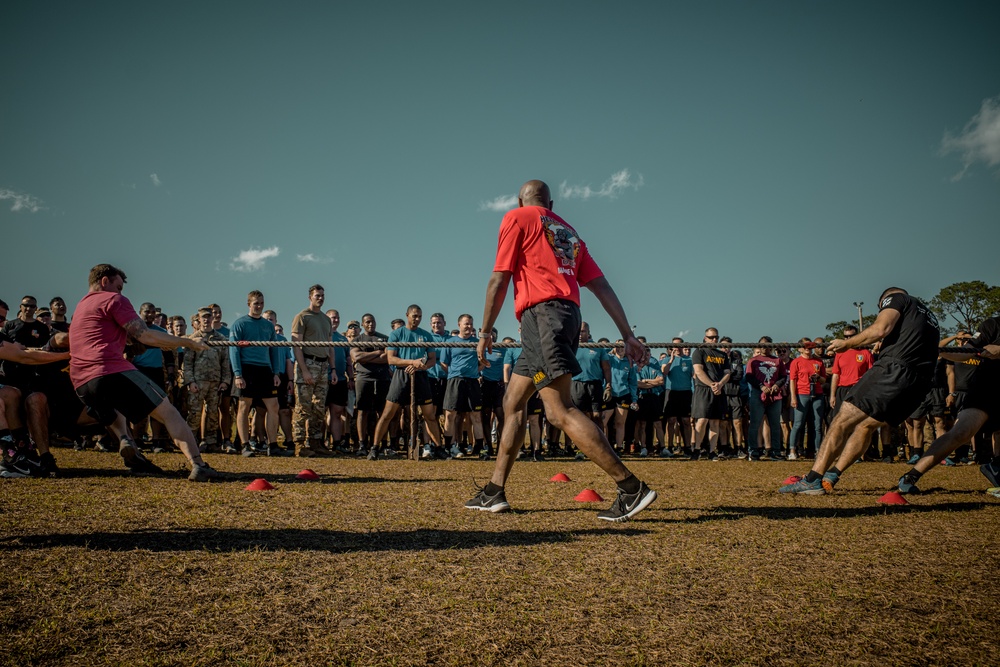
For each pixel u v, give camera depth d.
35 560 2.81
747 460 11.01
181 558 2.89
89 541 3.15
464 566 2.88
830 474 5.56
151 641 2.00
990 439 10.30
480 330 4.23
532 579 2.70
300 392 9.97
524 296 4.12
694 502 4.94
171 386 11.02
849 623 2.25
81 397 5.66
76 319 5.64
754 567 2.94
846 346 5.64
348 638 2.06
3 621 2.11
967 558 3.14
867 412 5.39
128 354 6.00
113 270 5.77
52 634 2.03
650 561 3.02
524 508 4.51
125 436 6.00
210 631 2.09
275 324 11.88
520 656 1.96
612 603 2.43
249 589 2.50
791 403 11.41
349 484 5.69
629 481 4.04
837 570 2.90
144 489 5.00
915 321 5.36
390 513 4.14
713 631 2.17
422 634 2.10
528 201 4.43
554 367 3.95
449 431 11.09
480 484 5.89
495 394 11.73
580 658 1.95
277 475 6.28
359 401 10.69
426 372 10.27
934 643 2.09
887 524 4.02
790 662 1.94
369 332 11.56
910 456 10.86
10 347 5.28
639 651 2.00
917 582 2.73
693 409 11.57
